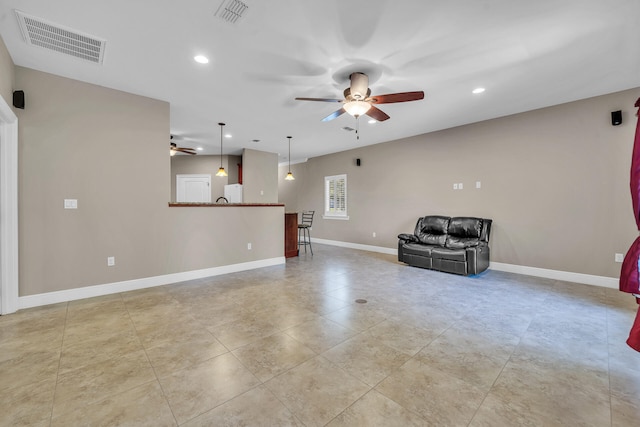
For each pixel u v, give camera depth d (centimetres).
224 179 782
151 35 233
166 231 376
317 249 680
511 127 436
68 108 307
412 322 257
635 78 313
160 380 171
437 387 166
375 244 651
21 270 285
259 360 194
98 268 327
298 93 351
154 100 364
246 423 138
